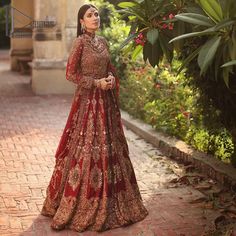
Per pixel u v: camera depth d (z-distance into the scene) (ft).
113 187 14.12
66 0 36.17
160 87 24.99
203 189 17.15
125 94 29.68
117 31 32.40
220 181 17.56
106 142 13.98
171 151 21.11
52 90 37.19
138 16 13.92
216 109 17.80
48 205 14.79
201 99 18.21
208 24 11.57
